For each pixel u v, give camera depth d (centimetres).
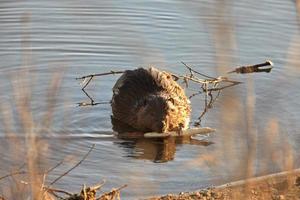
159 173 1762
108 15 2831
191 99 2253
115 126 2083
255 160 1683
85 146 1916
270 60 2511
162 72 2238
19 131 1791
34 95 2120
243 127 1464
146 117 2055
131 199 1609
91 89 2281
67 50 2550
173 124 2052
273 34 2709
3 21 2744
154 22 2781
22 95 1488
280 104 2158
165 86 2177
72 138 1962
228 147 1520
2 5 2877
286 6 2912
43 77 2286
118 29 2725
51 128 1967
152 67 2256
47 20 2769
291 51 2511
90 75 2295
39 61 2442
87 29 2705
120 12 2861
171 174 1753
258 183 1605
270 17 2839
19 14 2805
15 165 1642
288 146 1730
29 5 2881
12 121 1845
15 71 2336
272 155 1592
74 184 1681
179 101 2105
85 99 2211
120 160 1841
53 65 2417
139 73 2202
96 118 2103
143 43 2608
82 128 2033
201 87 2334
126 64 2484
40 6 2880
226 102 1337
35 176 1353
